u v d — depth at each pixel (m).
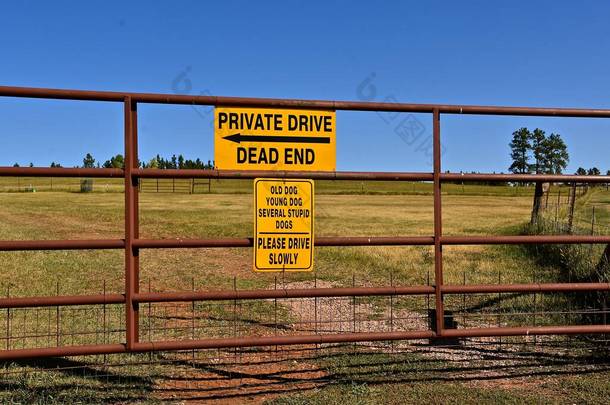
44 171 4.30
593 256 8.63
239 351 5.81
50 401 4.43
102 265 11.59
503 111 5.00
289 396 4.64
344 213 32.66
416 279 10.21
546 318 7.05
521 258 12.08
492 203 47.50
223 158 4.71
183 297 4.60
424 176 4.93
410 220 26.52
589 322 6.71
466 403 4.53
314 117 4.84
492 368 5.34
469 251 13.45
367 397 4.63
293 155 4.82
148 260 12.64
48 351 4.40
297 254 4.84
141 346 4.55
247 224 22.55
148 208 33.72
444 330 5.02
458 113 4.95
